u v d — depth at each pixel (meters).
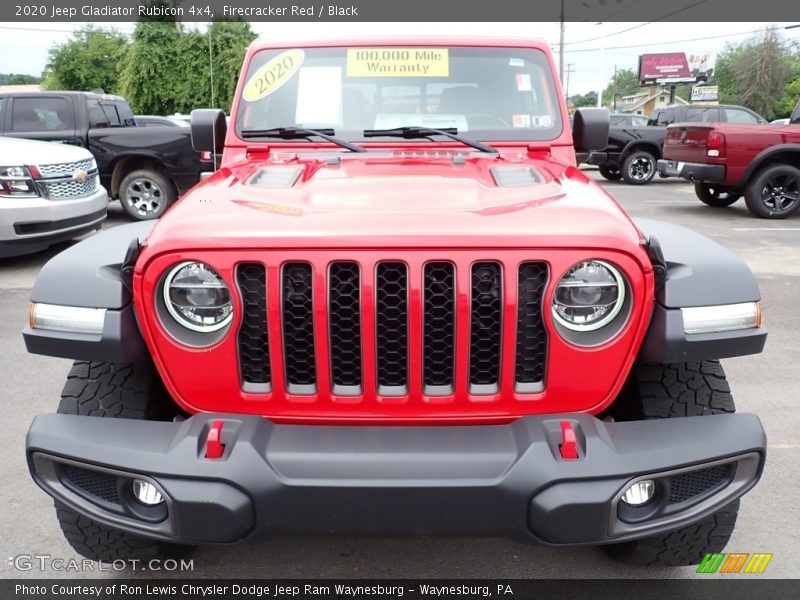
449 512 1.85
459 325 1.93
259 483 1.83
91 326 2.06
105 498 2.03
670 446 1.90
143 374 2.27
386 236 1.89
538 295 1.97
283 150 3.17
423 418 2.01
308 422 2.02
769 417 3.87
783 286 6.59
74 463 1.94
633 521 1.94
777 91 56.91
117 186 10.34
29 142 7.76
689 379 2.24
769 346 5.04
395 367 2.00
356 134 3.20
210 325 1.99
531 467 1.83
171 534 1.92
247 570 2.61
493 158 3.00
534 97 3.29
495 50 3.33
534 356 2.01
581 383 2.00
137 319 2.05
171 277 1.97
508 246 1.90
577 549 2.71
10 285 6.79
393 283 1.94
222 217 2.04
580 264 1.94
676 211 11.57
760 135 10.17
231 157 3.20
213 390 2.02
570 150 3.20
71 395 2.26
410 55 3.28
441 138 3.17
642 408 2.23
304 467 1.85
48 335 2.08
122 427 1.99
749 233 9.27
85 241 2.37
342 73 3.28
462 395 1.99
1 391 4.28
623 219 2.12
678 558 2.42
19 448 3.52
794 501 3.03
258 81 3.30
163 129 10.05
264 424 1.94
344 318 1.96
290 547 2.75
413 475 1.83
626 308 1.98
